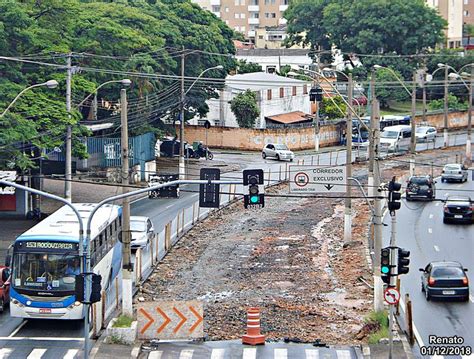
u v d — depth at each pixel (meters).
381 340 34.78
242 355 33.72
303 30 145.88
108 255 42.34
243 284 46.25
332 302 42.34
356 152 104.12
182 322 35.88
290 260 52.28
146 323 35.91
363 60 133.88
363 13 136.50
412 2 135.88
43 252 36.22
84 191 73.69
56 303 36.06
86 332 31.16
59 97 59.94
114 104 82.94
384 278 33.81
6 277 37.84
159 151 93.75
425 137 110.50
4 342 35.09
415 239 59.28
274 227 63.69
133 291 43.94
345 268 49.88
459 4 174.38
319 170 62.81
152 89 85.25
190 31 97.12
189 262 51.53
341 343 35.50
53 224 38.53
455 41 174.12
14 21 57.22
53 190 73.38
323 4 143.50
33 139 54.97
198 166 88.94
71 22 69.62
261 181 32.00
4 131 52.19
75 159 76.56
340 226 64.06
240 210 71.25
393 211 35.03
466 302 41.78
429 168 93.25
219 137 107.19
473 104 137.25
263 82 113.25
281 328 37.75
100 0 100.38
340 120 113.25
